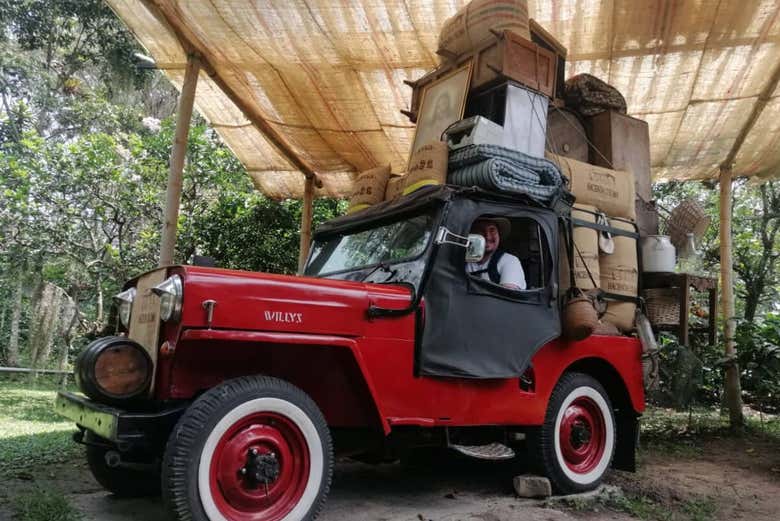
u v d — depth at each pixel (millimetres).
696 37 5457
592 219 4512
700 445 6312
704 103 6469
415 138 5141
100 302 10797
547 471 4086
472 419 3660
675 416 7910
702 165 7750
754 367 6852
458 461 5129
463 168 4027
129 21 5484
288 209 9836
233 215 9656
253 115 6555
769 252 11250
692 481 4809
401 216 4051
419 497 4012
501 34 4422
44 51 15102
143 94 16438
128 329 3410
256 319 2947
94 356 2895
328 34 5434
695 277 5320
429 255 3566
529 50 4539
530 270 4102
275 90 6301
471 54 4738
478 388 3703
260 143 7414
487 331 3689
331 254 4574
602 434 4430
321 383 3385
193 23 5262
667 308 5309
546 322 3963
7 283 12211
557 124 5039
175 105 17172
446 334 3533
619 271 4633
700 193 12953
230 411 2777
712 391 8297
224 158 10227
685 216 5547
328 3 5035
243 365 3180
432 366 3445
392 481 4473
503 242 4277
